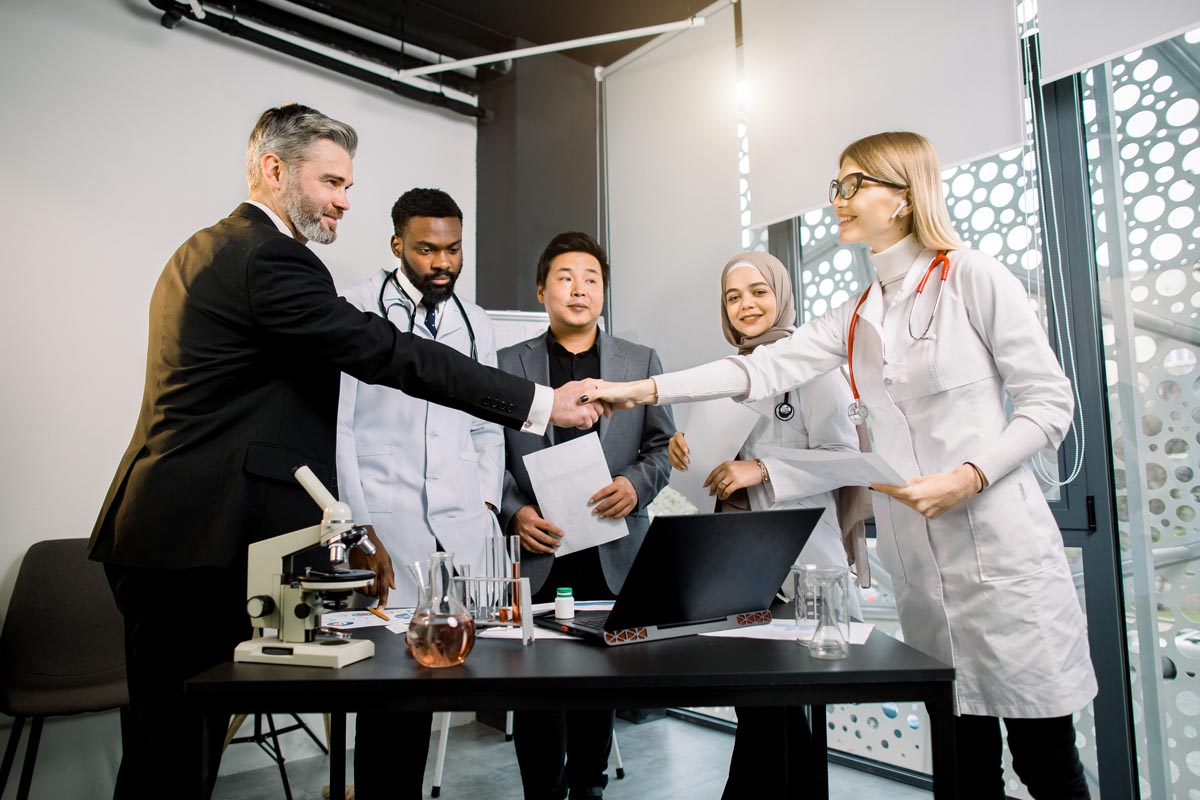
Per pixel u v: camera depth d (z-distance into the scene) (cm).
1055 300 214
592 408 166
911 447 146
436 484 197
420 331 205
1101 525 203
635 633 123
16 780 228
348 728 284
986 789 138
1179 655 192
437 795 242
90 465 247
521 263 327
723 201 300
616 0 312
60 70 252
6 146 241
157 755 125
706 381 169
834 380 178
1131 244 204
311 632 115
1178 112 197
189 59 278
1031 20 216
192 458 130
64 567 230
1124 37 190
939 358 140
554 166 342
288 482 136
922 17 236
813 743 148
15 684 212
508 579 139
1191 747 190
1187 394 193
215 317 135
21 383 239
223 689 100
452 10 316
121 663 229
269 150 159
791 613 149
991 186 231
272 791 247
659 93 331
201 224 275
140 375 259
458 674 102
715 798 238
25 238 242
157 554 126
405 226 205
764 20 285
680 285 315
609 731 203
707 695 102
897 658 110
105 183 257
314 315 136
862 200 150
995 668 131
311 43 308
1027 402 133
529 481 211
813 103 265
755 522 124
